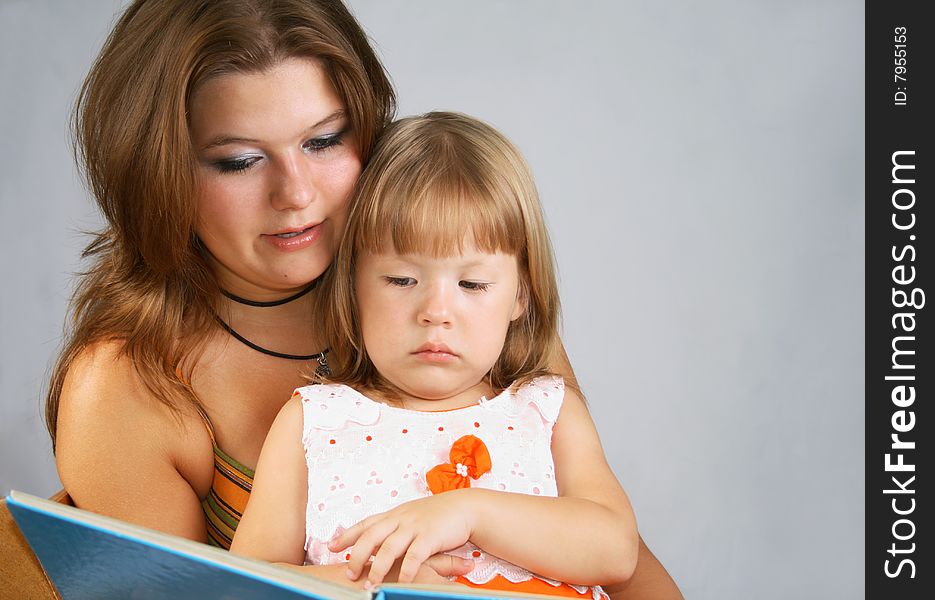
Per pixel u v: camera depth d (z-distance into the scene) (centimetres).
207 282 123
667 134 245
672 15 243
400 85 244
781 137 246
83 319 127
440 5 244
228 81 109
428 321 112
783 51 243
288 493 113
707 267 248
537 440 118
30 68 251
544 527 105
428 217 111
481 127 122
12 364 257
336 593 76
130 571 85
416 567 97
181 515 120
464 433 115
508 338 126
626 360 249
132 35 114
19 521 88
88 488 118
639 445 250
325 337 127
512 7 244
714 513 250
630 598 130
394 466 112
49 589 104
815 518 250
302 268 117
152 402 119
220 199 113
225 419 125
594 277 248
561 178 245
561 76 244
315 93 112
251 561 79
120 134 114
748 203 246
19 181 254
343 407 116
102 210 123
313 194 114
